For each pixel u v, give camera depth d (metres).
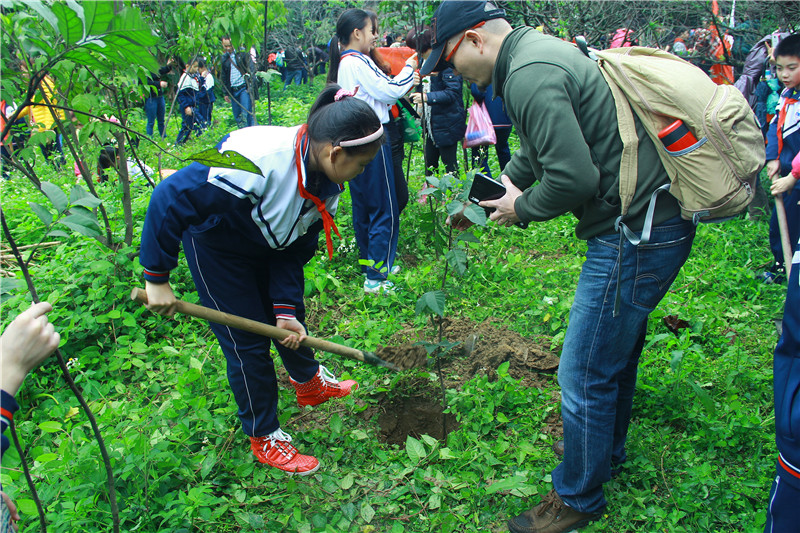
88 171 4.01
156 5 5.03
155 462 2.52
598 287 2.21
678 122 1.98
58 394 3.21
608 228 2.19
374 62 4.34
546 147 2.02
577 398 2.27
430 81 5.71
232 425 2.92
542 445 2.87
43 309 1.43
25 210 5.53
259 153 2.15
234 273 2.45
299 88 16.77
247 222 2.28
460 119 5.86
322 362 3.50
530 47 2.10
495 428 2.96
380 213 4.22
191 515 2.38
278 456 2.68
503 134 6.49
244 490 2.59
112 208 4.24
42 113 6.21
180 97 10.60
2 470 2.34
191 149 9.35
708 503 2.48
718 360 3.42
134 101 4.46
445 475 2.66
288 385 3.32
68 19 1.47
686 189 2.03
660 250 2.14
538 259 5.05
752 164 2.00
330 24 18.17
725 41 7.40
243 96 10.51
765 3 7.42
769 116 5.61
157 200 2.10
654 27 7.78
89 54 1.61
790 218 4.08
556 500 2.41
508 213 2.41
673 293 4.24
